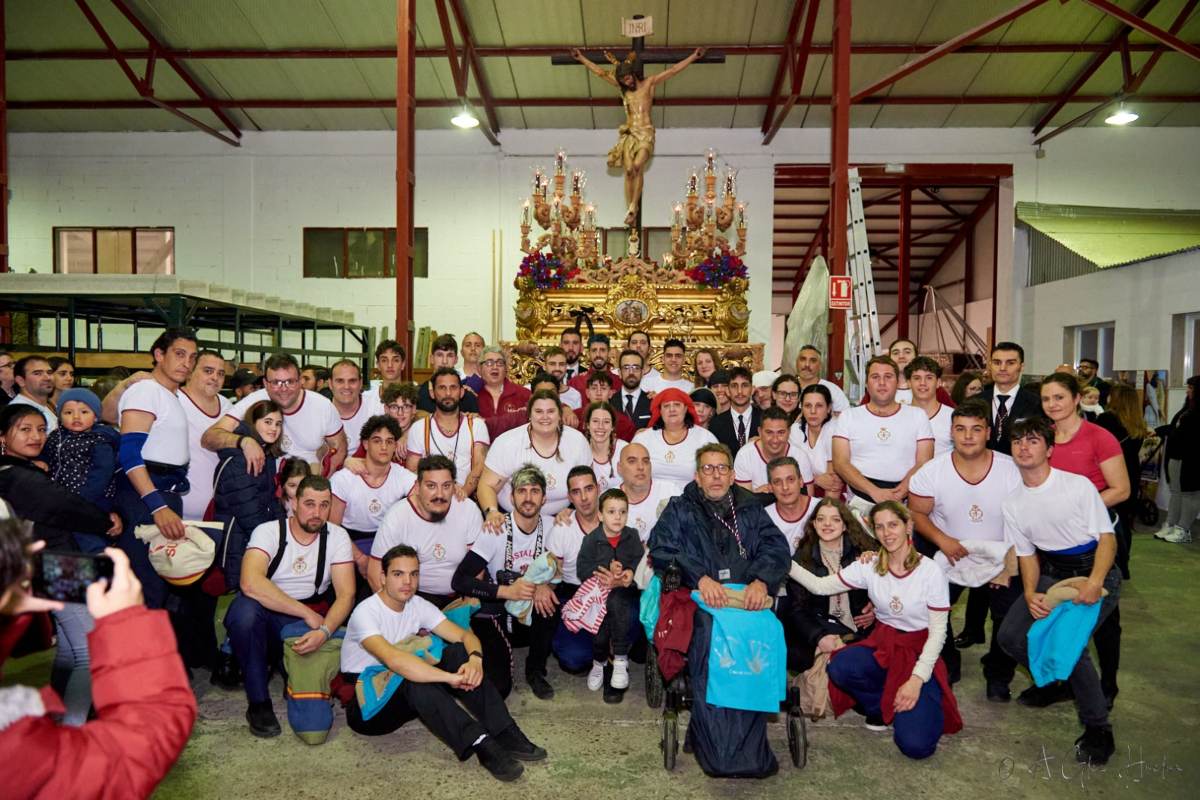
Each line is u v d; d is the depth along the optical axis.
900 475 4.76
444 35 11.59
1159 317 11.51
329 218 14.88
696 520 3.82
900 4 11.74
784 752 3.66
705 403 5.95
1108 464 3.93
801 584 4.11
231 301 8.70
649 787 3.31
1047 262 14.39
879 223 20.23
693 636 3.54
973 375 5.73
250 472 4.14
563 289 11.61
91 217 14.93
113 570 1.35
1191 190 14.66
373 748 3.68
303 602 4.06
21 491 3.47
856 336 10.02
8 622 1.27
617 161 11.77
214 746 3.67
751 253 14.69
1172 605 5.96
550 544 4.58
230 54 12.69
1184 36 12.24
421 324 14.85
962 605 6.17
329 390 7.18
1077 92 13.49
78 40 12.55
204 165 14.88
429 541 4.25
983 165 14.77
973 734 3.83
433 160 14.80
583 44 12.52
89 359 8.83
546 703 4.24
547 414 4.71
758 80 13.39
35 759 1.16
